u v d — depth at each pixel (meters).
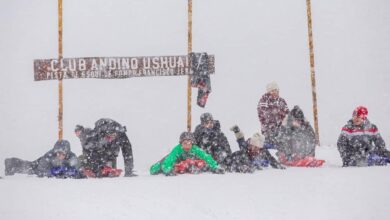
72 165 12.10
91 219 8.45
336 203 9.11
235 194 9.68
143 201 9.27
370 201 9.17
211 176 11.35
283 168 12.34
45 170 12.41
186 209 8.85
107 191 9.96
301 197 9.49
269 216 8.52
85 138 12.48
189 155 11.88
